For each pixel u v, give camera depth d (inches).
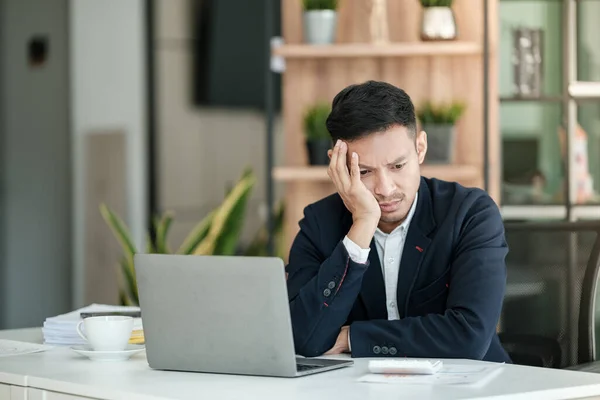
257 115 272.1
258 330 71.7
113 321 81.4
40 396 73.2
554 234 96.3
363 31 164.9
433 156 158.4
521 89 168.4
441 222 89.8
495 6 160.1
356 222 85.6
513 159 175.3
